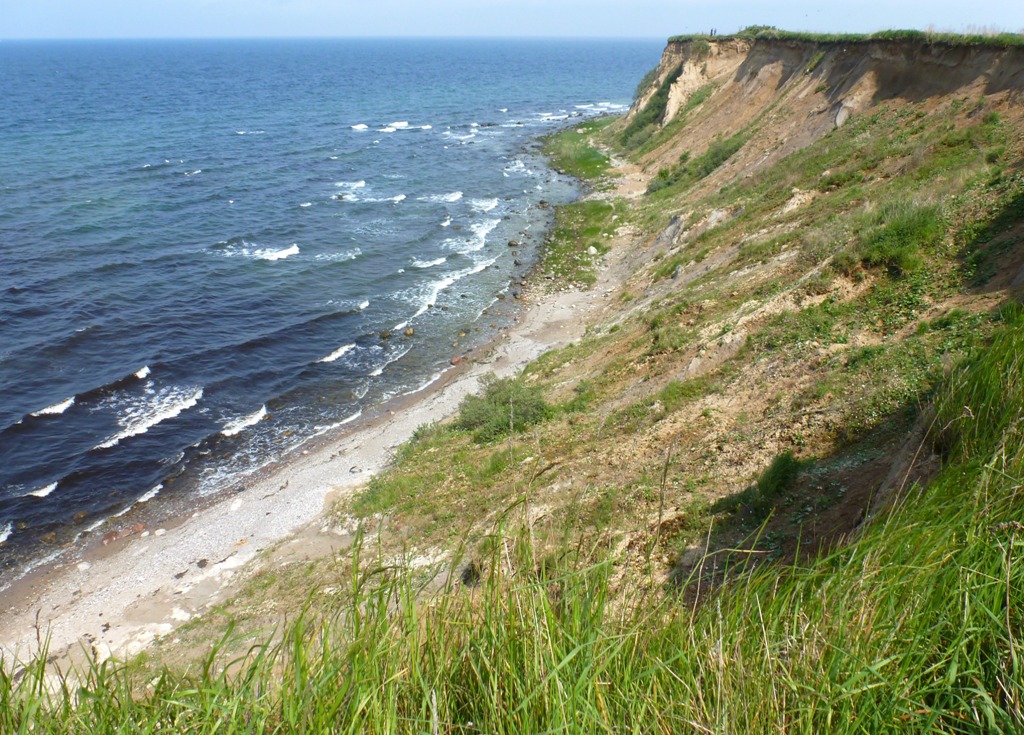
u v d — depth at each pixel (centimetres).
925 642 357
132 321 3078
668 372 1705
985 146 1958
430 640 363
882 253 1577
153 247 3978
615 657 354
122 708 350
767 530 954
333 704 320
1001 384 638
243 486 2097
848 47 3466
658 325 2003
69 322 3027
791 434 1186
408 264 3847
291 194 5231
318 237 4262
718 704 326
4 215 4369
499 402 2031
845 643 356
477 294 3428
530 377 2292
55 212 4491
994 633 345
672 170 4562
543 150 6775
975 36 2572
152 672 1209
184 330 3033
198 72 18888
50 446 2269
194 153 6619
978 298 1289
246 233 4291
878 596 381
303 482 2019
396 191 5372
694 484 1166
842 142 2806
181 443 2320
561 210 4619
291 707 320
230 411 2508
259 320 3161
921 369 1152
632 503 1162
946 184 1780
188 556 1741
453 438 1964
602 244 3850
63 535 1912
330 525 1712
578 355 2253
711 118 4903
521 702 318
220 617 1423
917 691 330
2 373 2625
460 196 5184
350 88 14062
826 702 324
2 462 2183
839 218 1983
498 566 394
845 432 1116
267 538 1766
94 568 1772
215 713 333
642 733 325
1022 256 1323
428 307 3306
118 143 6975
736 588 434
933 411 780
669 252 2975
